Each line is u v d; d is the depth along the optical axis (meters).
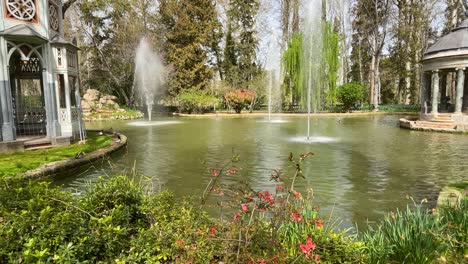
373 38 33.09
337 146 9.91
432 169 6.84
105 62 27.55
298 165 2.53
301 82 25.86
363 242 2.74
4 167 6.02
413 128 14.71
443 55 15.42
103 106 24.27
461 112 16.88
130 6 26.95
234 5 31.06
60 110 9.20
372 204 4.70
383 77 35.97
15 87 10.88
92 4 25.50
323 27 25.38
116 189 3.12
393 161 7.65
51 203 2.68
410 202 4.79
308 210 3.18
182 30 27.69
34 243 2.07
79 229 2.28
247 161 7.70
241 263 2.10
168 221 2.89
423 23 28.41
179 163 7.46
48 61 8.91
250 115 24.77
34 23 8.63
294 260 2.01
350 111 26.59
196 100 25.94
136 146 10.04
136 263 2.30
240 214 2.33
